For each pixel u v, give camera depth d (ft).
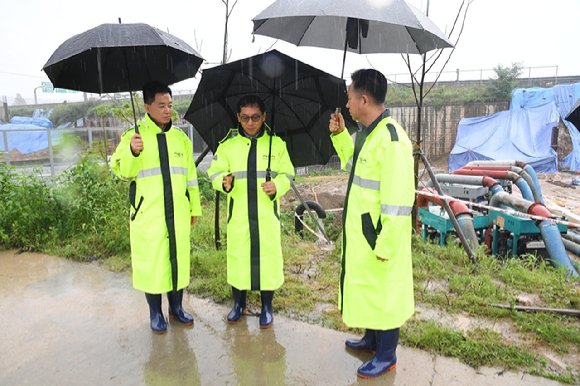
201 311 11.70
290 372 8.85
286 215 28.84
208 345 9.94
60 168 39.24
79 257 16.14
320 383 8.46
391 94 87.76
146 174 9.88
